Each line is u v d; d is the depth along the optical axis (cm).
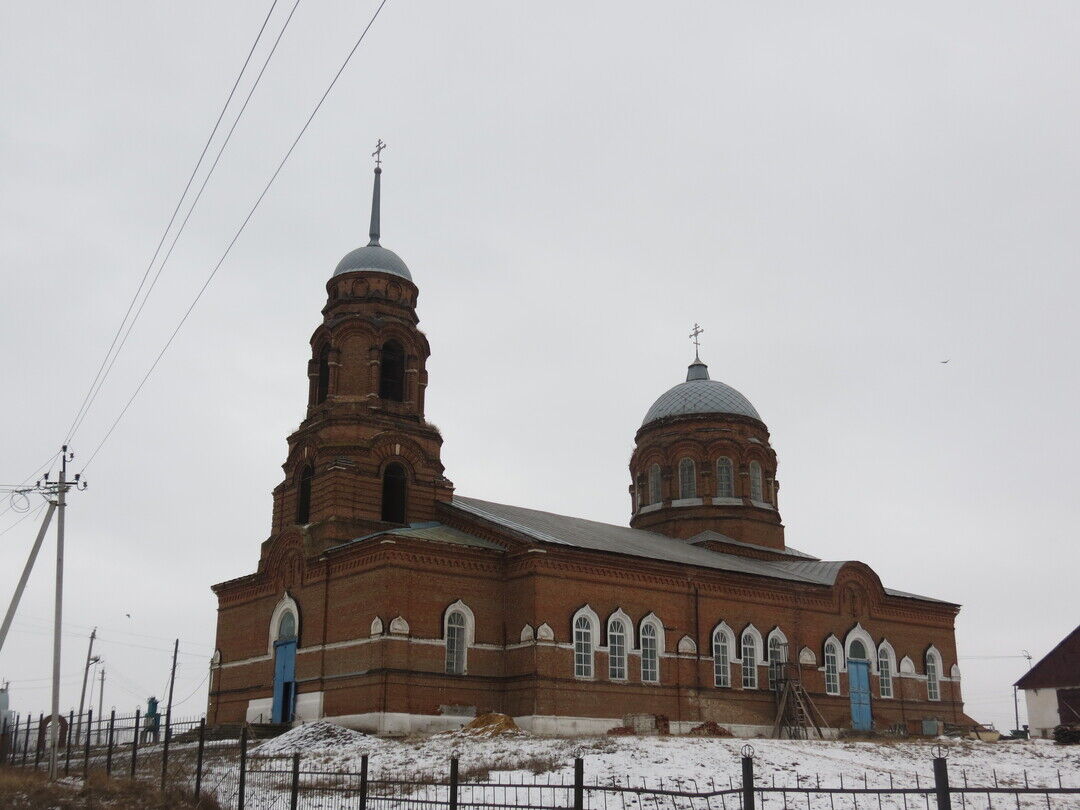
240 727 4550
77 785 3031
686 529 6694
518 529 4862
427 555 4609
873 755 3800
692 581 5309
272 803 2572
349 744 3959
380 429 5178
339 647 4606
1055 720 6303
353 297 5444
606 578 4950
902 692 6147
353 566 4662
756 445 6894
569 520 5972
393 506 5166
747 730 5294
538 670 4544
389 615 4409
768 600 5641
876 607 6184
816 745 3922
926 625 6462
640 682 4931
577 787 1748
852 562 6109
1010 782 3478
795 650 5669
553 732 4519
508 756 3381
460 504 5341
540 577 4688
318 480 5072
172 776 3064
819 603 5888
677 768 3117
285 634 5003
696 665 5178
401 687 4347
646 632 5066
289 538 5072
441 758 3481
